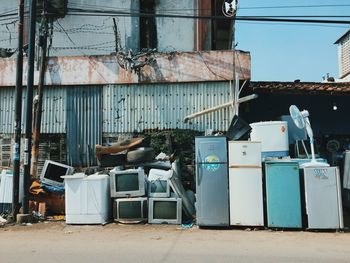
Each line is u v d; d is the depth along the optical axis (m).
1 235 8.59
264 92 13.19
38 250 7.04
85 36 16.09
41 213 10.65
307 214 9.02
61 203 11.06
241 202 9.31
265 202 9.42
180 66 13.12
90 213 9.81
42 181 11.23
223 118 12.96
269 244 7.66
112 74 13.30
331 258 6.50
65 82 13.37
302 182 9.36
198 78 13.02
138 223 9.89
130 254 6.70
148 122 13.20
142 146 11.90
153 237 8.34
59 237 8.36
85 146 13.32
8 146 13.61
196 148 9.62
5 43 16.44
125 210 9.91
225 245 7.53
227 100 12.96
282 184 9.20
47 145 13.48
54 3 15.52
